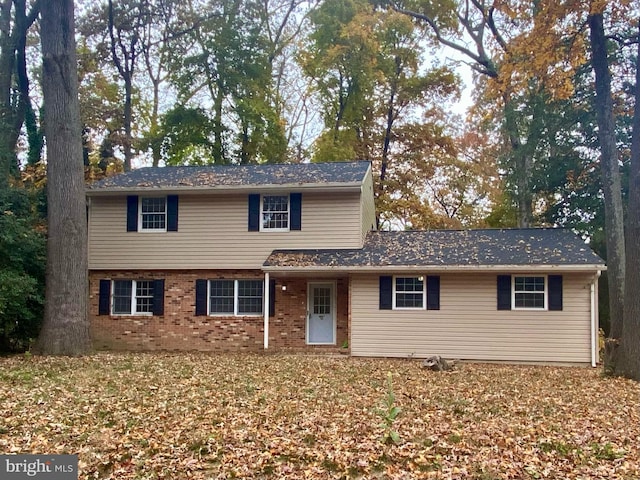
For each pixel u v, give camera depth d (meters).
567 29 16.55
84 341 16.72
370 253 18.44
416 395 10.77
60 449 6.91
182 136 31.08
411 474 6.18
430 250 18.27
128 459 6.64
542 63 16.92
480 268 16.64
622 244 16.50
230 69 31.50
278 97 35.09
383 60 31.17
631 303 13.91
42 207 23.09
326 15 30.91
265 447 7.10
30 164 26.05
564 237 18.47
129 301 20.33
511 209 33.91
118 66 30.58
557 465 6.56
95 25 29.89
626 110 22.45
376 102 32.47
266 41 32.78
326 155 30.73
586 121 23.62
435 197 35.09
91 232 20.36
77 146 16.91
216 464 6.52
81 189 16.95
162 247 20.00
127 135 30.58
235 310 19.80
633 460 6.75
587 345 16.62
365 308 17.97
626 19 16.31
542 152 25.73
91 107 30.14
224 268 19.64
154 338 19.92
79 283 16.70
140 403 9.62
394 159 32.62
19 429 7.80
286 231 19.44
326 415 8.86
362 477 6.11
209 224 19.86
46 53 16.69
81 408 9.16
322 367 14.70
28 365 14.16
